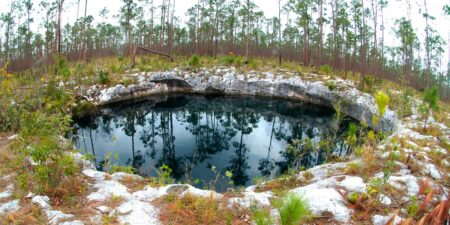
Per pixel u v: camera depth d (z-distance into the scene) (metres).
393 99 15.45
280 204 3.18
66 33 42.28
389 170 5.84
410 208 4.90
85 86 19.00
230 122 18.28
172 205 4.89
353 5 25.00
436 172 6.49
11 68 30.33
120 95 20.25
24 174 5.45
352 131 9.40
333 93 19.97
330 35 36.78
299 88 22.50
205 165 11.56
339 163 7.66
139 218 4.56
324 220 4.71
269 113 19.98
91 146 13.19
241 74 24.86
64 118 6.29
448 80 35.84
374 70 25.64
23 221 4.41
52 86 14.21
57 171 5.41
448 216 3.19
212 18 40.59
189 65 25.83
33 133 5.88
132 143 14.05
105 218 4.51
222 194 5.62
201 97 23.70
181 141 14.75
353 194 5.18
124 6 30.48
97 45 44.66
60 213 4.62
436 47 33.81
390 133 11.45
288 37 44.62
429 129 10.09
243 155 12.81
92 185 5.72
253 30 41.44
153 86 22.70
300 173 7.27
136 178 6.35
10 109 9.17
